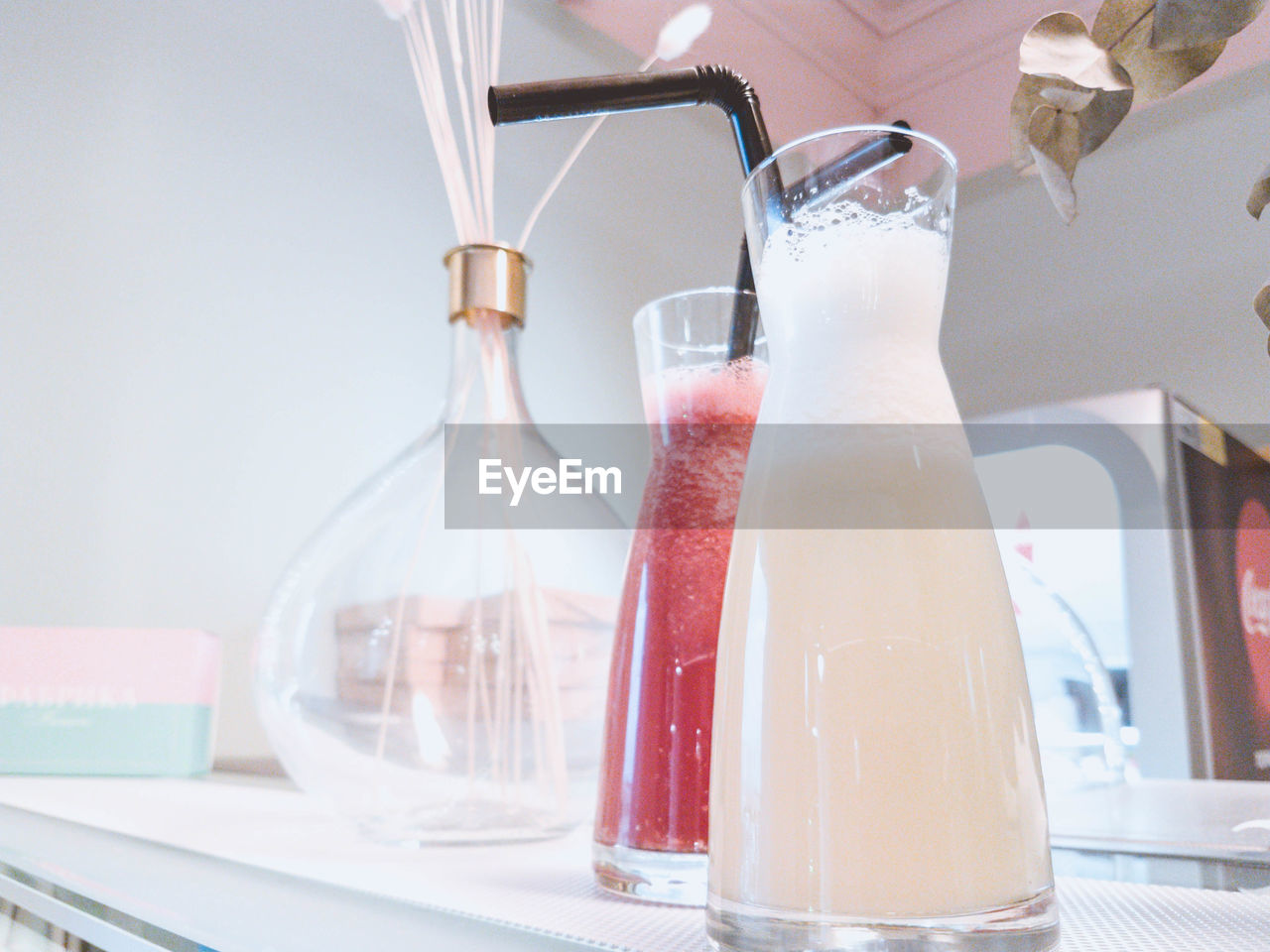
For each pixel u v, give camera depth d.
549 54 1.35
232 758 1.01
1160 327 1.60
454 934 0.28
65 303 1.02
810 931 0.23
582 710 0.48
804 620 0.25
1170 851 0.39
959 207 1.85
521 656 0.47
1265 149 1.50
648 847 0.31
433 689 0.46
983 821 0.23
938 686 0.24
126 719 0.77
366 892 0.31
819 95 1.65
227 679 1.06
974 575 0.25
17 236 1.01
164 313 1.09
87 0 1.09
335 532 0.51
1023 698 0.25
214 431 1.10
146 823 0.46
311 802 0.56
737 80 0.36
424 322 1.31
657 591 0.34
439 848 0.41
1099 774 0.46
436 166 1.36
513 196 1.42
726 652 0.26
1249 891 0.32
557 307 1.44
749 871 0.24
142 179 1.10
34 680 0.76
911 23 1.66
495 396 0.50
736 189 1.66
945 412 0.27
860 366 0.26
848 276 0.27
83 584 0.99
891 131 0.28
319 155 1.25
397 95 1.34
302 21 1.24
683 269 1.62
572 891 0.32
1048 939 0.24
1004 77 1.63
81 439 1.01
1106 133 0.34
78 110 1.07
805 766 0.24
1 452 0.96
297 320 1.19
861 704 0.24
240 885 0.35
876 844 0.23
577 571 0.49
